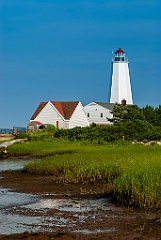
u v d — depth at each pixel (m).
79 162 39.16
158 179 25.61
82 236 19.50
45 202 26.84
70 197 28.41
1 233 19.88
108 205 25.50
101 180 34.00
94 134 79.00
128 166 34.66
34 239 19.02
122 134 78.00
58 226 21.05
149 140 77.12
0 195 29.47
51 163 40.97
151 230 20.31
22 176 39.28
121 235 19.64
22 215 23.20
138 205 24.50
